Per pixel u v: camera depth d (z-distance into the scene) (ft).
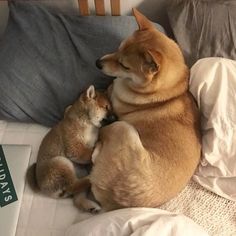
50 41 2.44
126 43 2.16
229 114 2.16
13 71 2.40
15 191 2.21
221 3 2.39
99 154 2.20
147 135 2.20
